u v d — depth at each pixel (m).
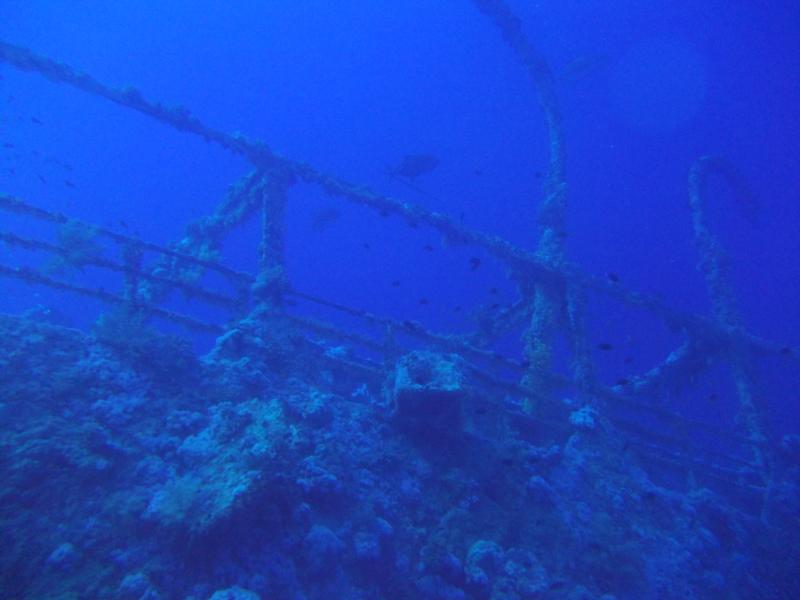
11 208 7.69
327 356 9.88
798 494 10.84
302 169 10.97
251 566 4.34
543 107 16.11
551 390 10.90
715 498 9.41
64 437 4.78
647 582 6.61
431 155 9.73
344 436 6.97
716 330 12.97
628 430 11.44
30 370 5.55
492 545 6.08
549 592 5.84
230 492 4.37
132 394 5.88
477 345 13.27
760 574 8.22
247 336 8.07
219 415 5.65
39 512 4.13
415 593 5.42
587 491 7.86
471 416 8.02
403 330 9.64
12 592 3.56
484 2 15.71
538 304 11.87
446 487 6.86
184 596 3.99
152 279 8.35
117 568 3.97
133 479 4.79
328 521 5.56
